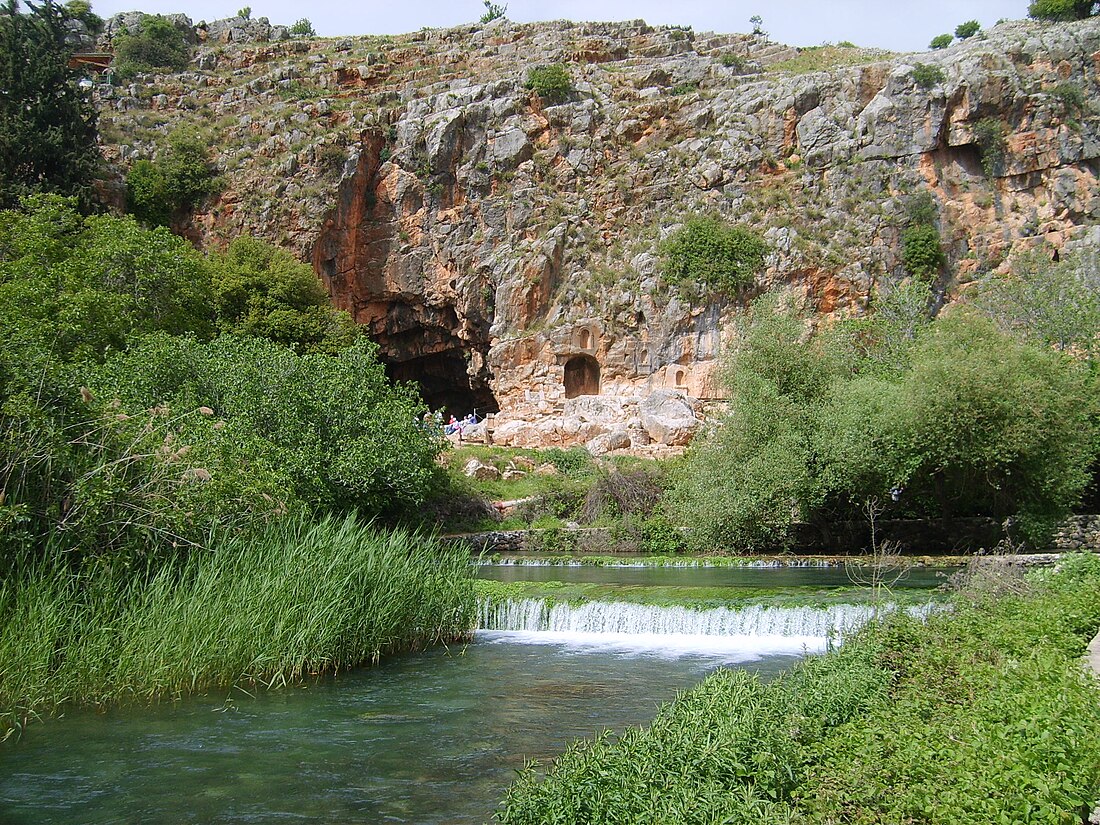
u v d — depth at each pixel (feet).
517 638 70.23
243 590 54.65
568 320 198.80
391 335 218.38
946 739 26.99
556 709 48.11
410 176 211.61
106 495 52.60
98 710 47.55
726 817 23.39
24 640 46.19
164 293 137.39
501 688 52.90
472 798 35.14
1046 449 105.60
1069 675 30.37
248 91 228.63
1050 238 190.60
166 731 43.91
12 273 123.85
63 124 184.65
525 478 155.02
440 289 210.79
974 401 104.83
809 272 190.08
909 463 106.01
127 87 232.94
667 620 71.51
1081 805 22.50
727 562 106.73
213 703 49.16
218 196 205.16
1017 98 195.11
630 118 217.97
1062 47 201.05
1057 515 109.29
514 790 27.27
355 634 58.54
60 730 44.01
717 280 188.96
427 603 65.98
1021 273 166.91
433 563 68.90
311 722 45.50
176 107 228.22
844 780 25.16
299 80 234.99
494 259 205.36
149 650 49.70
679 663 59.98
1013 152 195.42
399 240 211.82
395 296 213.25
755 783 26.05
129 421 59.82
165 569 54.03
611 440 171.42
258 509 63.77
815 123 204.33
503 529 134.82
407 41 267.18
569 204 210.59
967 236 193.16
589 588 79.66
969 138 194.80
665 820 23.43
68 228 144.05
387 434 110.22
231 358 102.78
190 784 36.70
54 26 199.52
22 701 46.62
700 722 29.91
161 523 56.13
